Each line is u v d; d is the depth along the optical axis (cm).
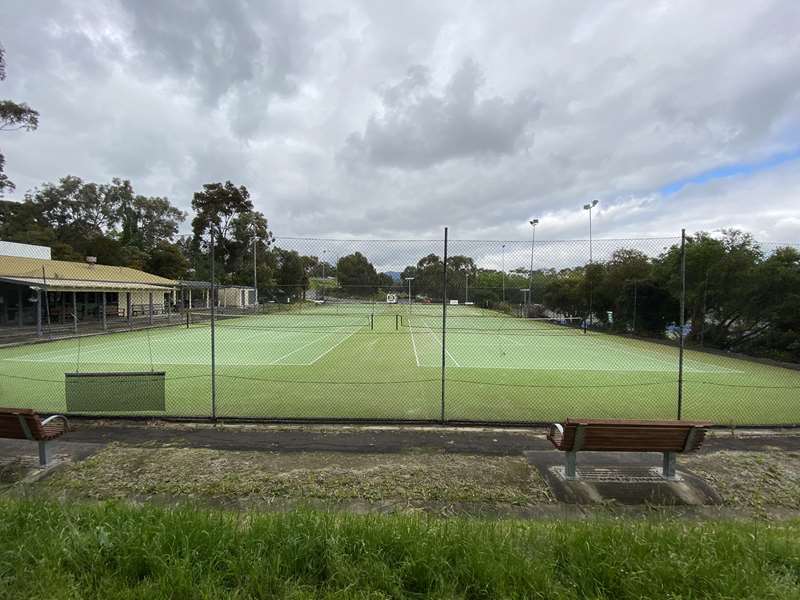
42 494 390
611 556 268
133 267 5178
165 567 258
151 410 740
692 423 480
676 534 303
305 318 3788
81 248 5034
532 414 845
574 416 836
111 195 6556
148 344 2003
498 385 1134
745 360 1680
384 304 2353
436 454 578
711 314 2050
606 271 2925
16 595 242
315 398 949
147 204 6788
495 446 611
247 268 5700
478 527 312
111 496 453
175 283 3756
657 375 1329
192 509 336
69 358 1552
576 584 253
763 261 1764
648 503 441
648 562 264
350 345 2023
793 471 536
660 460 564
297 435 652
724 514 436
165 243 5797
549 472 520
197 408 848
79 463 537
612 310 2980
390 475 507
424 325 3169
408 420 717
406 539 285
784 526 386
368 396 974
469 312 3884
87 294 3188
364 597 242
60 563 268
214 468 524
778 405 940
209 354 1688
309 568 266
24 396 948
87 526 312
